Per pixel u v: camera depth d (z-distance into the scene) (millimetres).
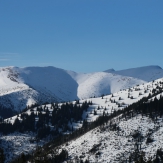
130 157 179500
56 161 188750
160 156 173250
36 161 82438
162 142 189125
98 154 191875
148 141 193875
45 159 82688
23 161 94812
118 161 179500
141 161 110188
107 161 181625
